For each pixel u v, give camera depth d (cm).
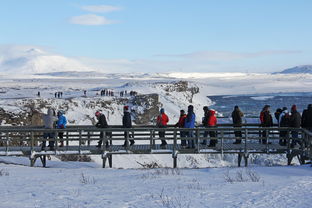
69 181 1421
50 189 1238
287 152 2067
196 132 2044
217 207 966
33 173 1661
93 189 1242
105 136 2045
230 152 2058
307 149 1905
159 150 2053
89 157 2662
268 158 2906
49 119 2077
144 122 5619
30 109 3622
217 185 1305
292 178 1435
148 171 1753
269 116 2166
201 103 11231
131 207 978
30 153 2036
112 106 5428
